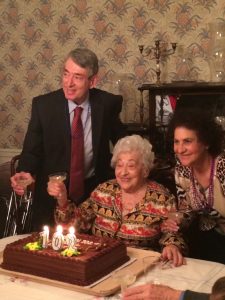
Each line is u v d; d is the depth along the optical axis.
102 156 2.89
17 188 2.38
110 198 2.27
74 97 2.68
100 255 1.78
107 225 2.24
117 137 3.02
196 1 3.58
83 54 2.64
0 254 1.99
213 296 1.16
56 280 1.72
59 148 2.80
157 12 3.71
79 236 2.01
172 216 2.11
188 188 2.35
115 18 3.86
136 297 1.55
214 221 2.41
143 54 3.80
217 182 2.25
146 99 3.80
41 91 4.27
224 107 3.28
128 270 1.81
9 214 3.42
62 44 4.11
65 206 2.25
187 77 3.68
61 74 4.16
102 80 3.98
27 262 1.80
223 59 3.42
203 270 1.87
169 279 1.78
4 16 4.30
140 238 2.17
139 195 2.23
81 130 2.78
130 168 2.20
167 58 3.73
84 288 1.66
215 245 2.50
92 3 3.93
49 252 1.80
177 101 3.42
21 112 4.39
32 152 2.84
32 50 4.24
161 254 2.00
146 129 3.48
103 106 2.84
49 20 4.12
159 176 3.09
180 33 3.66
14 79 4.37
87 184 2.87
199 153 2.21
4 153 4.51
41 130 2.82
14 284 1.73
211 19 3.55
